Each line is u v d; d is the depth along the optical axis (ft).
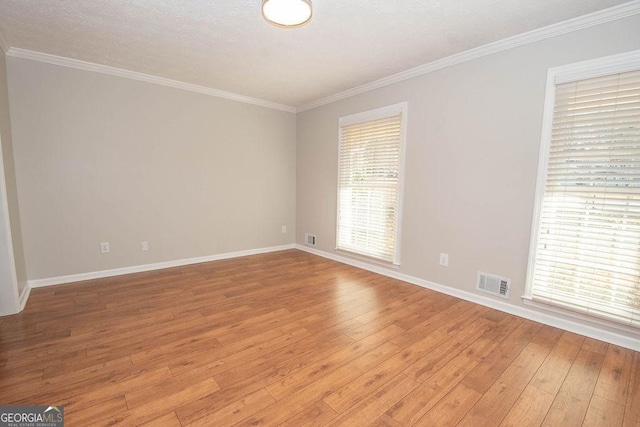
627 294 6.67
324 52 9.07
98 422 4.52
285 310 8.61
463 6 6.59
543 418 4.75
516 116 8.06
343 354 6.44
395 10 6.78
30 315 8.06
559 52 7.29
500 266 8.63
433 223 10.14
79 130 10.32
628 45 6.38
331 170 14.11
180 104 12.32
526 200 8.01
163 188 12.23
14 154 9.26
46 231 10.00
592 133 6.94
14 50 9.01
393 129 11.18
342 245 13.76
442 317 8.23
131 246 11.69
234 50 9.00
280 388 5.35
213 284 10.69
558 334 7.34
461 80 9.12
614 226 6.75
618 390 5.39
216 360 6.16
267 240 15.69
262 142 14.94
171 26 7.63
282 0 5.93
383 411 4.85
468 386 5.47
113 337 7.00
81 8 6.83
